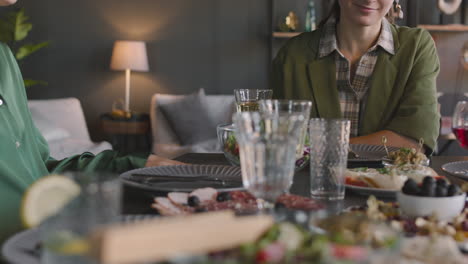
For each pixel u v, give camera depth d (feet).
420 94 6.55
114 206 1.73
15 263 1.86
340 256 1.59
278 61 7.48
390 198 3.39
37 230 2.25
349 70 6.89
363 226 1.91
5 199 3.68
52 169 4.58
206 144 15.40
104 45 17.88
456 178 3.87
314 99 7.06
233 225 1.74
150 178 3.58
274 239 1.81
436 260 2.08
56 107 15.78
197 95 16.12
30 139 4.56
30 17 17.80
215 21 17.79
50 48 17.92
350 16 6.64
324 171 3.30
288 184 2.58
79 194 1.66
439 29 16.44
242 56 17.81
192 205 2.81
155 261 1.56
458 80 17.17
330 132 3.26
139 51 16.55
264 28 17.66
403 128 6.20
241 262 1.63
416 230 2.55
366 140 5.89
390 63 6.78
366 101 6.88
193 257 1.57
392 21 7.47
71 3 17.78
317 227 2.03
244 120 2.49
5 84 4.47
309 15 16.60
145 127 16.80
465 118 5.18
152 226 1.59
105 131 16.85
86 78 17.99
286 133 2.48
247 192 3.08
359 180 3.53
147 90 18.01
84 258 1.53
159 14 17.83
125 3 17.79
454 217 2.75
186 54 17.92
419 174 3.49
